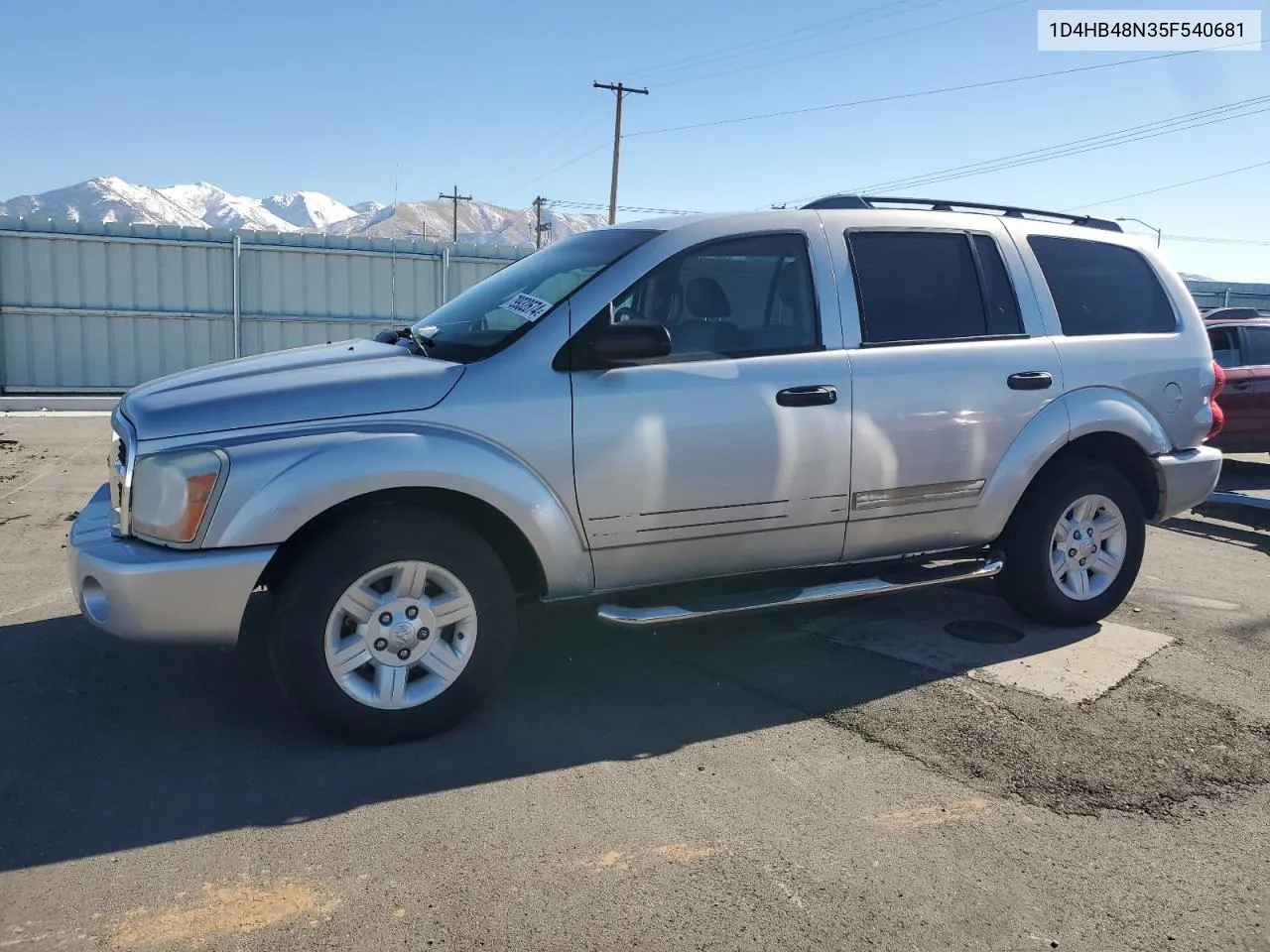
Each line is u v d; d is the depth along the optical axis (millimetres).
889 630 4977
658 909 2648
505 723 3809
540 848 2932
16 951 2416
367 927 2543
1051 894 2760
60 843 2898
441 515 3561
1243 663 4570
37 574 5641
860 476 4215
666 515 3898
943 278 4547
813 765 3500
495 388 3635
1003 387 4516
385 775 3359
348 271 18969
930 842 3012
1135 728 3844
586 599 3951
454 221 65750
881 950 2508
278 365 3883
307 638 3391
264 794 3211
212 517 3277
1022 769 3496
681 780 3367
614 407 3762
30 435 11883
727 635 4879
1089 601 4961
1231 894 2777
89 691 4004
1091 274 5008
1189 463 5082
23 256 17219
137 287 17859
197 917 2566
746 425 3955
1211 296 29656
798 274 4230
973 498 4516
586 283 3875
